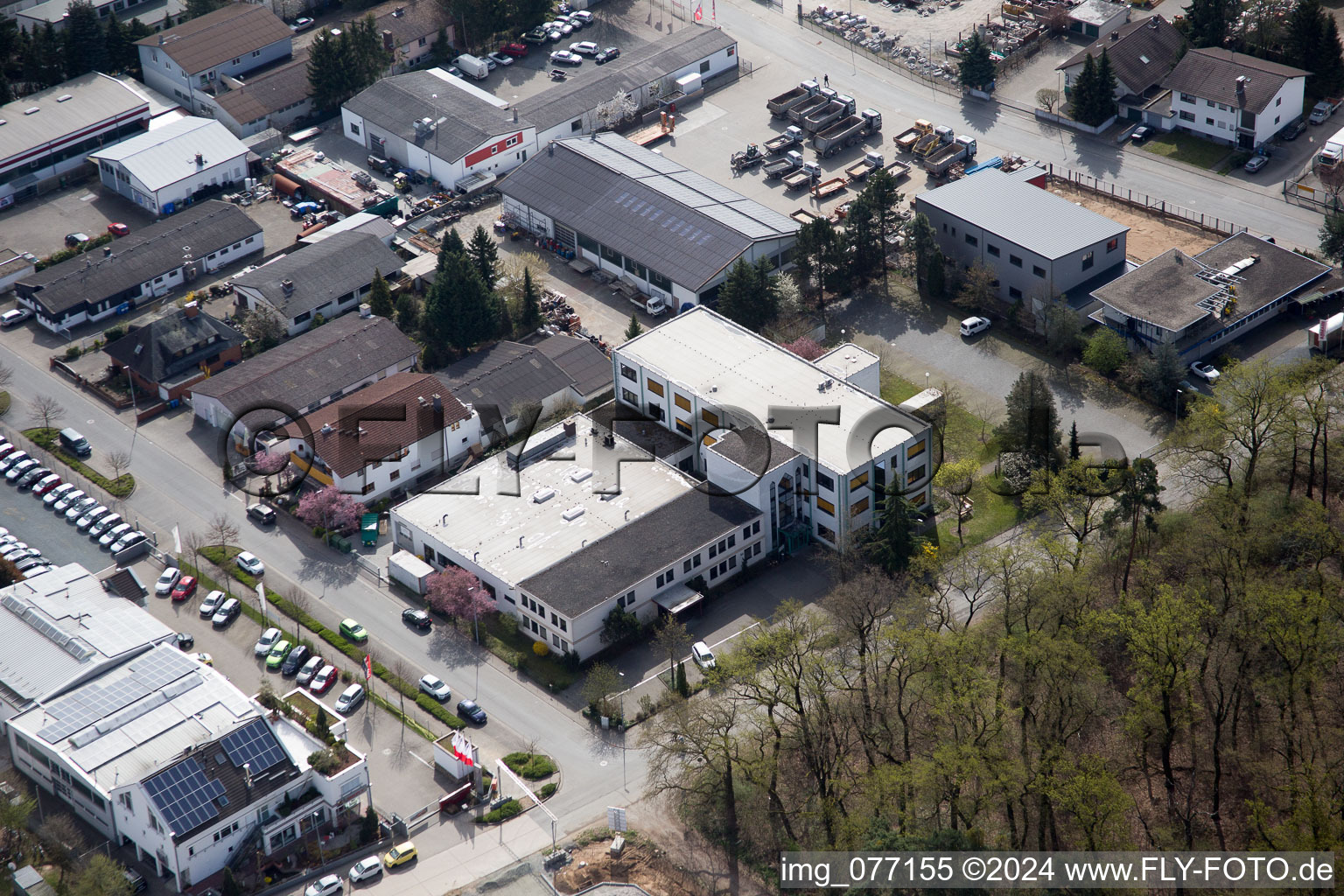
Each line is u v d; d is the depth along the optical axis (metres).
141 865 159.25
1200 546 175.38
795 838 158.88
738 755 160.75
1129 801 143.75
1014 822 156.88
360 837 161.38
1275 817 155.75
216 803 156.50
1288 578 170.12
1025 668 158.88
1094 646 168.75
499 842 161.12
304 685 179.88
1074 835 156.88
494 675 182.00
